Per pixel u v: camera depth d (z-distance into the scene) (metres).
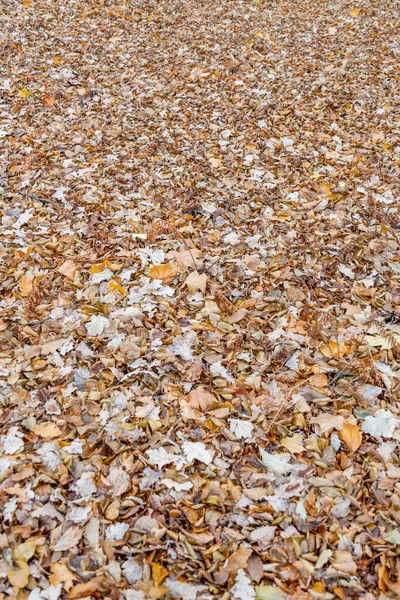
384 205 5.00
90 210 4.80
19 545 2.30
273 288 3.96
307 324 3.61
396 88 7.44
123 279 3.97
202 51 8.70
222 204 4.96
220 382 3.16
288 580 2.24
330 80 7.75
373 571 2.30
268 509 2.51
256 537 2.39
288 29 9.70
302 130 6.44
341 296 3.95
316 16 10.29
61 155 5.70
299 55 8.63
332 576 2.26
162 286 3.89
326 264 4.25
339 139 6.20
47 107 6.69
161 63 8.25
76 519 2.44
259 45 8.95
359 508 2.53
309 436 2.89
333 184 5.36
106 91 7.26
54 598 2.14
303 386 3.16
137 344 3.41
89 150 5.82
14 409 2.97
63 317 3.63
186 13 10.30
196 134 6.27
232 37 9.28
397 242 4.52
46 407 2.99
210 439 2.84
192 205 4.87
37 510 2.45
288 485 2.62
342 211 4.93
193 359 3.30
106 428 2.87
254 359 3.35
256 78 7.82
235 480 2.65
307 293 3.92
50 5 10.09
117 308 3.70
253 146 5.99
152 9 10.38
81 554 2.31
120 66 8.07
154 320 3.60
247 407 3.02
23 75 7.41
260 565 2.28
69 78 7.49
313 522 2.47
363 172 5.52
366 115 6.77
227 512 2.50
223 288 3.93
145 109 6.84
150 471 2.66
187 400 3.02
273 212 4.90
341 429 2.89
